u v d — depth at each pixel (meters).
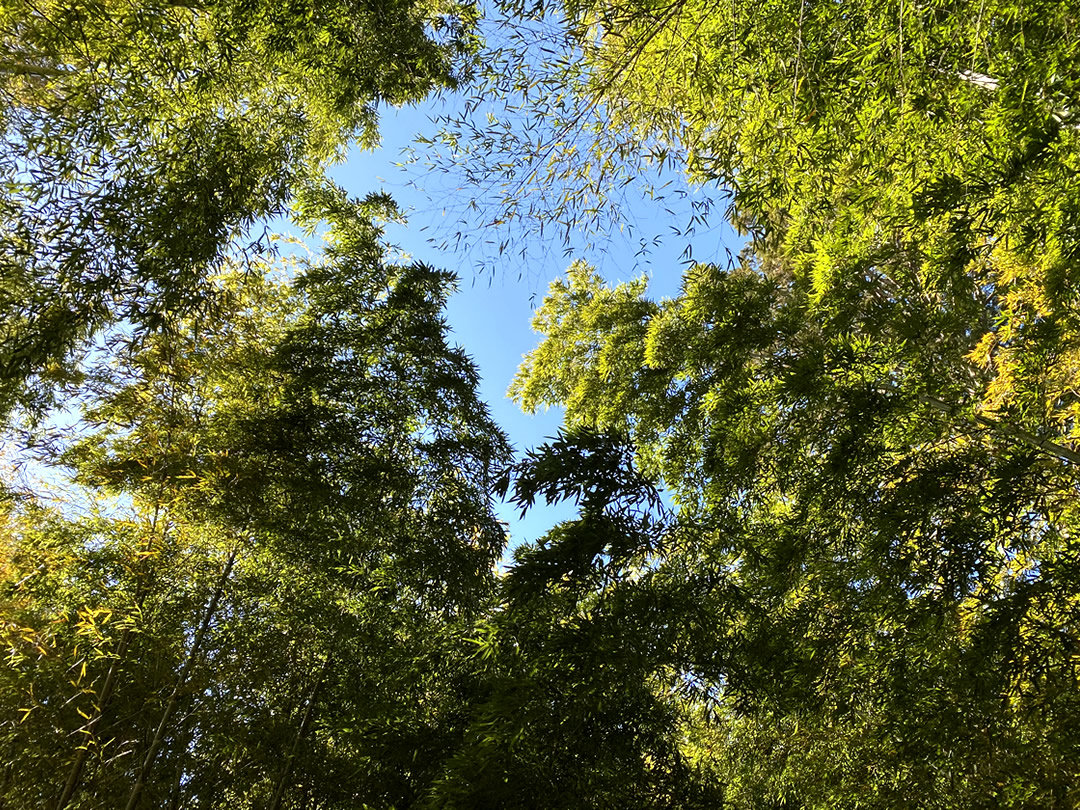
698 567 3.41
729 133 3.69
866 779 3.93
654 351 6.23
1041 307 3.87
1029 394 3.76
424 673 4.02
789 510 4.22
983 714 3.04
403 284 5.46
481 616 4.47
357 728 3.72
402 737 3.73
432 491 4.80
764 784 4.89
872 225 4.14
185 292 3.41
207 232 3.36
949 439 3.74
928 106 3.04
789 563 3.65
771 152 3.67
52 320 3.00
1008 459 3.31
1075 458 3.51
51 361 3.25
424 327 5.27
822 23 2.97
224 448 4.16
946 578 3.07
